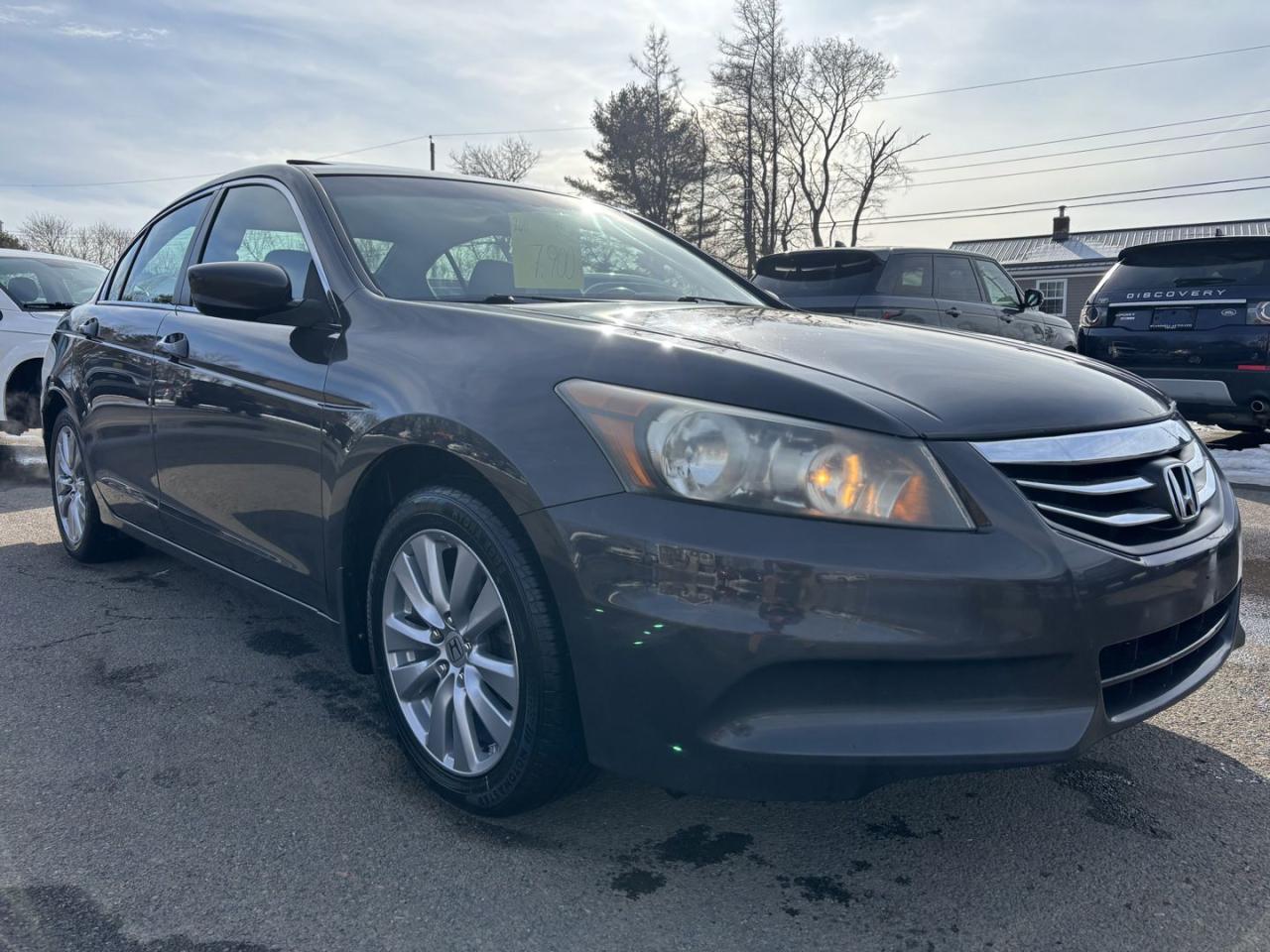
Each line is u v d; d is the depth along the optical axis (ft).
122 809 7.41
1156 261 24.86
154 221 13.26
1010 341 8.64
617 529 6.07
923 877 6.68
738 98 148.05
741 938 6.02
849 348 7.18
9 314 24.75
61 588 13.02
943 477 5.91
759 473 5.91
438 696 7.47
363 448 7.66
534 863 6.79
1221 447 27.04
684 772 6.01
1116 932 6.10
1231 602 7.66
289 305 8.84
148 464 11.17
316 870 6.65
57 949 5.79
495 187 11.16
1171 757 8.44
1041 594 5.81
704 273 11.39
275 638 11.25
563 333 7.13
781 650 5.72
